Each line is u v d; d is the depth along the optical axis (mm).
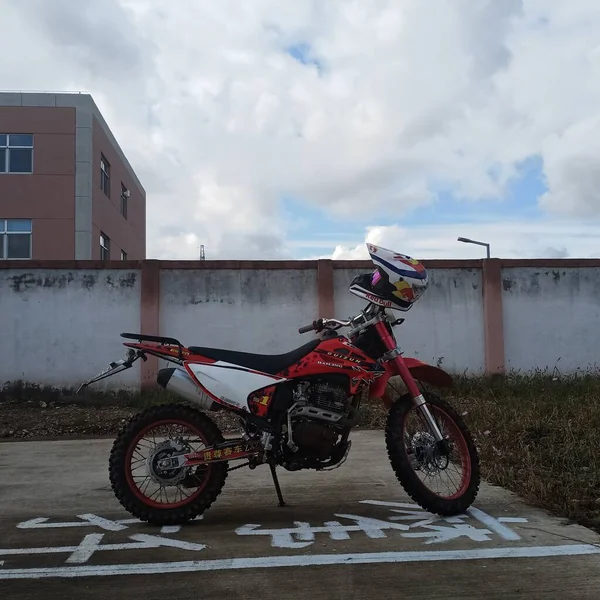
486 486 4727
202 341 10625
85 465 5941
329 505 4270
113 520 3957
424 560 3191
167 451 3844
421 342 10969
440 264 11094
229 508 4211
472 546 3393
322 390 3832
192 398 3928
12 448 7066
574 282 11258
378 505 4254
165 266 10633
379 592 2830
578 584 2896
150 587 2904
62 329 10445
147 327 10445
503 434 6070
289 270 10820
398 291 3984
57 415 9172
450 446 3990
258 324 10703
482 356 11023
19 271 10469
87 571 3094
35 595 2832
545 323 11172
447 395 9492
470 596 2781
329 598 2773
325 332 4074
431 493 3893
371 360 3941
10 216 20828
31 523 3912
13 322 10414
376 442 6875
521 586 2879
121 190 26938
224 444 3830
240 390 3822
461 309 11078
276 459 3811
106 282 10547
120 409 9633
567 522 3799
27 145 21141
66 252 20938
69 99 21328
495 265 11109
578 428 6039
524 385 10031
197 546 3430
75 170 21172
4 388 10289
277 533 3639
